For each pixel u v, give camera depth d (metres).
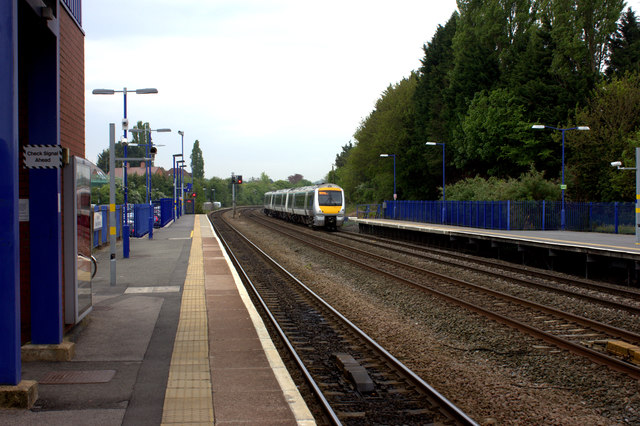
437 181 56.69
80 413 5.07
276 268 18.08
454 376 7.15
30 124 6.76
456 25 53.00
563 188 30.91
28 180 7.19
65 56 7.88
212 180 131.62
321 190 40.69
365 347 8.35
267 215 69.75
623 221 26.81
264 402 5.41
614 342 8.19
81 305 8.15
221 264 17.38
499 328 9.71
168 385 5.90
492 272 16.14
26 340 7.40
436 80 55.19
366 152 68.19
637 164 19.17
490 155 43.78
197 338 7.98
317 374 7.03
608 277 16.94
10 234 5.16
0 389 5.16
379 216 53.38
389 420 5.56
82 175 8.25
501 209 30.41
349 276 16.66
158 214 39.12
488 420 5.60
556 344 8.59
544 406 6.16
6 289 5.19
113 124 14.30
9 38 5.05
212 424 4.85
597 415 5.95
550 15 44.03
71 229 7.70
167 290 12.36
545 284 14.87
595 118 34.19
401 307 11.96
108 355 7.07
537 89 40.91
